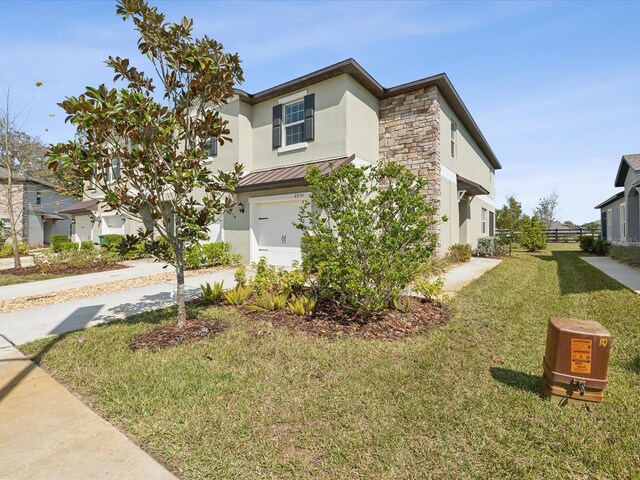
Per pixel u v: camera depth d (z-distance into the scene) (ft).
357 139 36.17
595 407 9.18
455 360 12.50
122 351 13.50
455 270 35.78
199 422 8.65
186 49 13.80
